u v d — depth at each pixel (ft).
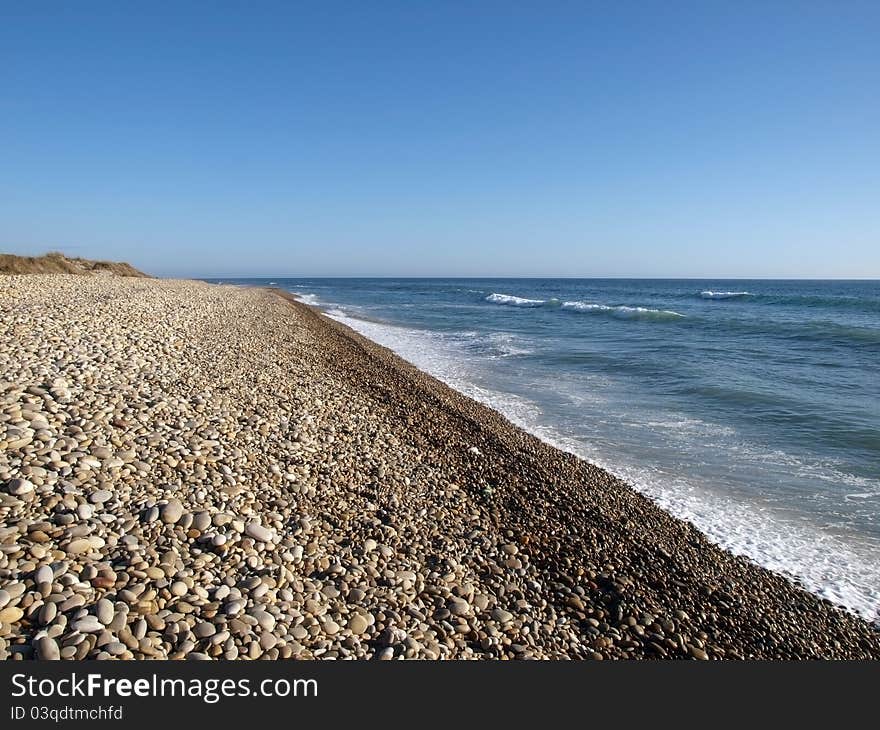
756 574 19.66
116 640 10.83
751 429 36.01
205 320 59.06
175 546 14.20
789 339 78.64
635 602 17.54
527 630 15.19
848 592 18.84
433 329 98.53
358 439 27.48
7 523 13.25
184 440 20.94
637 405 42.34
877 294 224.33
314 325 82.02
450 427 33.81
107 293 66.95
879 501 25.48
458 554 18.40
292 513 18.12
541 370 56.85
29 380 23.03
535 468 27.91
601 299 202.59
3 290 52.70
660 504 24.95
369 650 12.91
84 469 16.51
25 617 10.83
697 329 93.61
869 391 45.60
